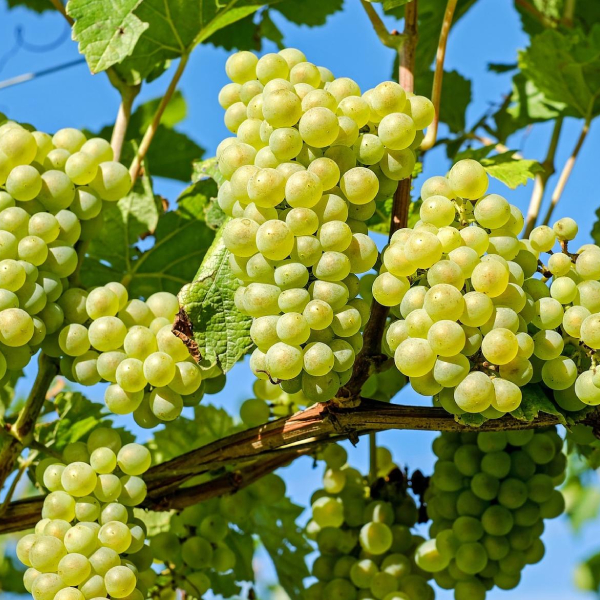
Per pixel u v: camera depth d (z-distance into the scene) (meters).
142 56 1.01
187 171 1.24
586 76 1.10
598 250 0.83
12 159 0.88
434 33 1.23
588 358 0.83
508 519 0.91
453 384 0.80
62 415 0.98
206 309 0.87
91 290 0.90
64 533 0.84
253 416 0.97
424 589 0.94
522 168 0.98
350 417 0.86
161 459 1.01
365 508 0.97
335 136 0.82
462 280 0.81
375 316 0.86
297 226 0.81
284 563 1.03
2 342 0.85
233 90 0.87
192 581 0.95
